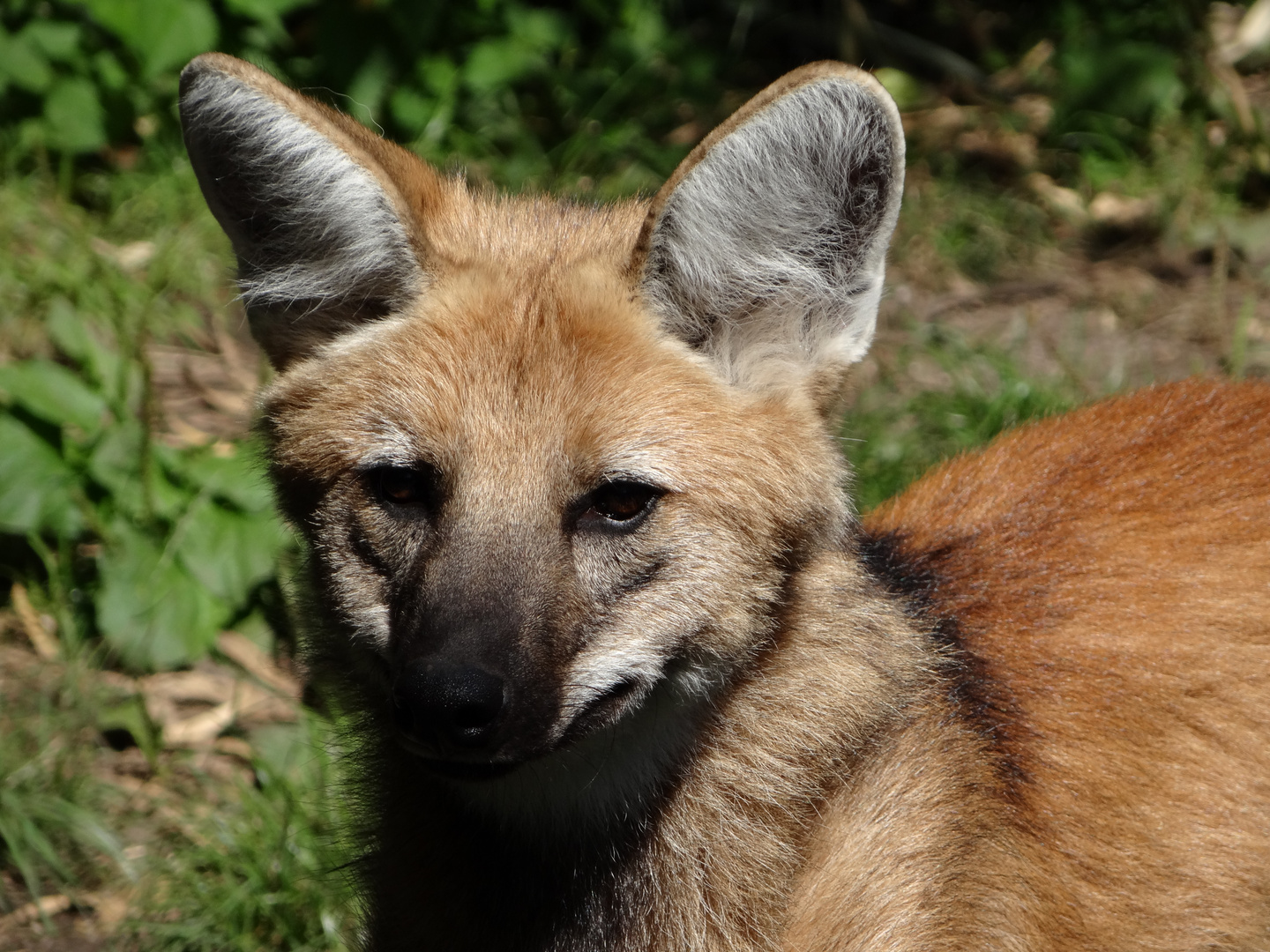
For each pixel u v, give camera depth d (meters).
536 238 4.92
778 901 4.72
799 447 4.56
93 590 7.40
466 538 4.27
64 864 6.30
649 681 4.42
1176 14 12.36
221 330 9.59
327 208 4.59
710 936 4.75
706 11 13.71
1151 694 5.09
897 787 4.75
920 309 10.33
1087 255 11.13
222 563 7.27
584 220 5.09
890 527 5.86
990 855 4.84
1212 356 9.70
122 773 6.82
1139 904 5.00
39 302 9.15
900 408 9.00
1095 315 10.29
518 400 4.36
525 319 4.46
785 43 13.48
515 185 10.88
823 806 4.73
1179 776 5.05
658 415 4.37
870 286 4.61
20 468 7.34
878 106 4.36
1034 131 12.40
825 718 4.69
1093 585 5.30
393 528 4.46
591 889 4.84
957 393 8.75
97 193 10.41
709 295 4.57
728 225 4.49
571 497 4.35
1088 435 6.05
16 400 7.42
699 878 4.75
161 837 6.45
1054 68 13.09
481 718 4.06
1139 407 6.15
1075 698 5.09
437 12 10.85
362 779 5.19
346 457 4.47
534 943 4.89
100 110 10.39
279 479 4.72
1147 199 11.52
